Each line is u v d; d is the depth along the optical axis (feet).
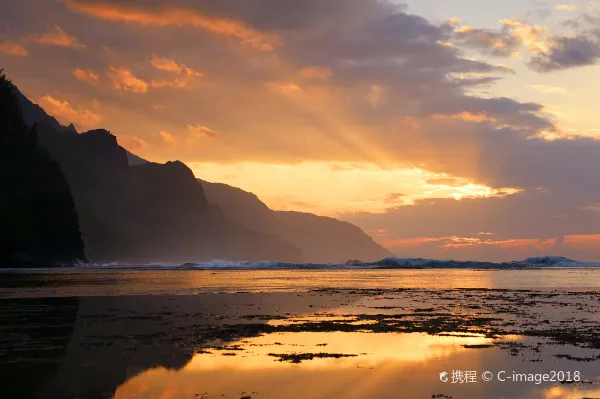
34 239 557.33
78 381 61.93
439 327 111.14
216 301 168.04
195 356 77.36
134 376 64.90
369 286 267.39
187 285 254.88
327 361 75.05
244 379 64.34
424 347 87.04
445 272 528.63
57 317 121.49
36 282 265.54
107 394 56.95
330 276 402.11
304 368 70.49
